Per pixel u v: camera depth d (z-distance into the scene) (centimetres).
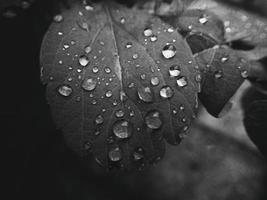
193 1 12
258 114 12
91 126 9
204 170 23
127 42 10
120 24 11
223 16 12
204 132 22
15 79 16
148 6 12
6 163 18
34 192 19
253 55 12
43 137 18
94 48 10
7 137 17
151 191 22
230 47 12
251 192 22
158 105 10
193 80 10
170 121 10
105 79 10
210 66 11
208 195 22
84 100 10
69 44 10
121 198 22
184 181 23
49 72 10
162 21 11
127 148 10
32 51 15
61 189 20
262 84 12
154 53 10
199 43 11
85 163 21
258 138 11
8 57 15
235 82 11
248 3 12
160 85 10
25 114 17
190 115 10
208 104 10
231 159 23
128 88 10
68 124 9
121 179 22
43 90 16
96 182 22
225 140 22
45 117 17
